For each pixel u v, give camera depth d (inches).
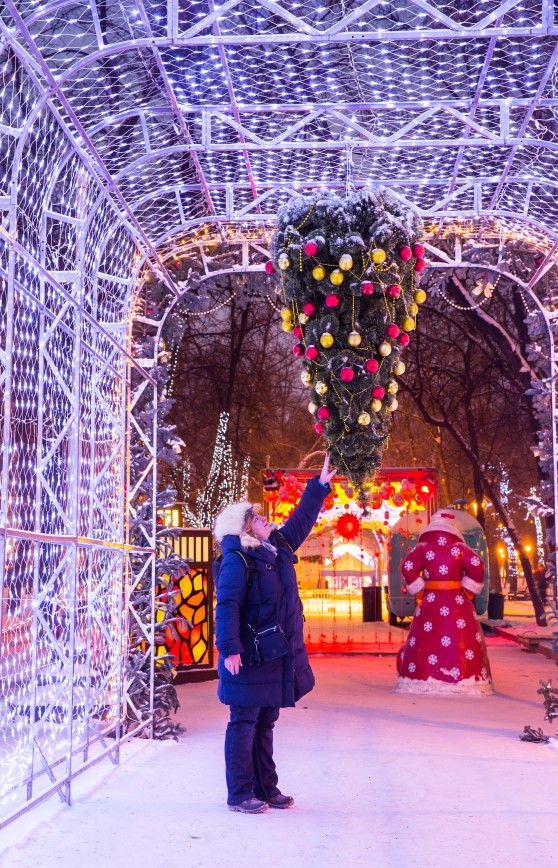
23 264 236.2
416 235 222.2
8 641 216.7
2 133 184.2
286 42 196.9
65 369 294.0
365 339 215.2
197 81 225.1
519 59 221.6
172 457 324.5
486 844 184.9
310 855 177.3
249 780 211.5
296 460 1286.9
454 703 402.9
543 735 309.3
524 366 731.4
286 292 222.1
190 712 380.2
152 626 316.8
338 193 292.0
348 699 414.9
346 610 1007.6
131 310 312.0
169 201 295.0
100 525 296.7
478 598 766.5
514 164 280.1
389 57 222.1
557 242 308.7
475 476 963.3
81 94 215.6
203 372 960.9
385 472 789.9
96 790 231.5
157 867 169.8
